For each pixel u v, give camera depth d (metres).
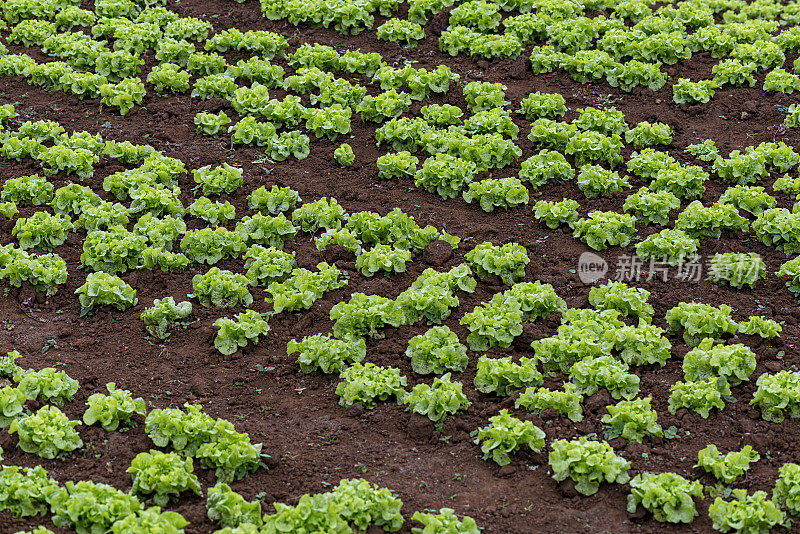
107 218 15.77
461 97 19.84
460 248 15.93
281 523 10.45
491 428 11.93
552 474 11.80
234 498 10.84
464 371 13.44
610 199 17.16
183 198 16.94
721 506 10.94
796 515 11.06
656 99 20.11
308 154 18.25
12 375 12.85
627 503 11.32
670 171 17.11
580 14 22.78
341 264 15.46
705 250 16.02
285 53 21.27
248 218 15.94
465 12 21.83
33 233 15.36
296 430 12.51
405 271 15.46
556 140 18.34
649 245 15.69
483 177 17.78
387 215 15.98
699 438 12.37
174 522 10.51
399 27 21.59
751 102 19.95
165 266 15.23
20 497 10.72
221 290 14.66
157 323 14.25
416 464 11.98
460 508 11.28
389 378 12.90
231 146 18.28
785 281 15.34
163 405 12.80
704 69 21.22
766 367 13.41
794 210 16.33
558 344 13.23
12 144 17.59
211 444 11.69
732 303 14.88
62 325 14.18
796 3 23.83
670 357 13.75
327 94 19.25
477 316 13.83
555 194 17.41
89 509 10.54
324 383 13.34
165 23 22.08
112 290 14.31
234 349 13.82
